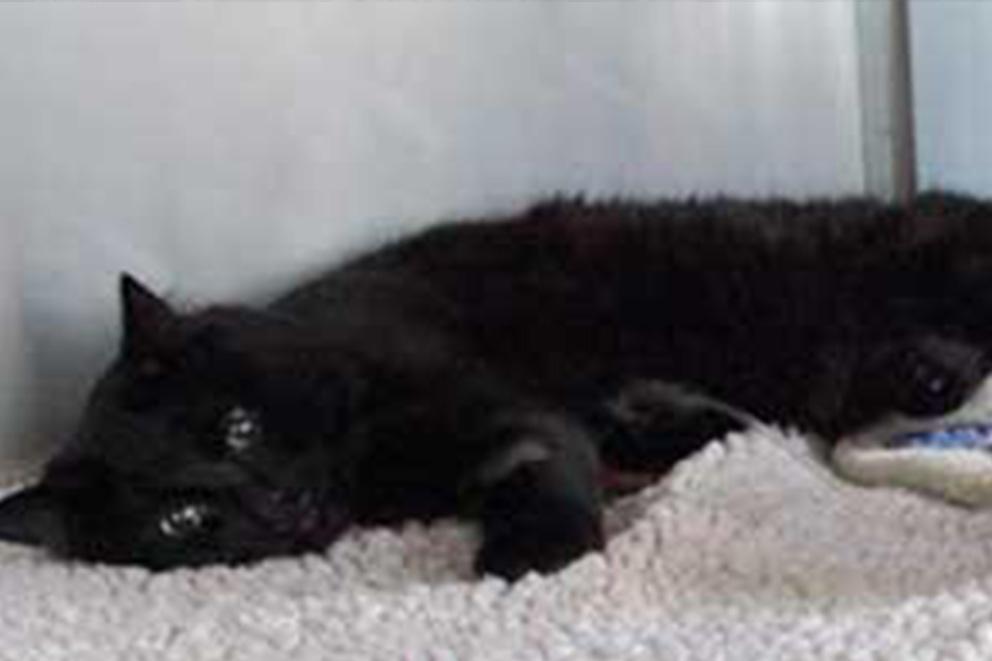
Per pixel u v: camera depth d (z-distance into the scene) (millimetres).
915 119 1217
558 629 861
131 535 982
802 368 1107
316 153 1135
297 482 996
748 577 904
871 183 1231
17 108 1061
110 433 995
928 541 926
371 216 1155
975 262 1102
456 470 1012
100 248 1089
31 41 1059
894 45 1222
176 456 982
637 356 1114
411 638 868
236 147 1113
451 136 1167
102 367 1092
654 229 1137
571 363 1104
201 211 1110
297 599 920
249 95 1113
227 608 919
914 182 1223
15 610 928
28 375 1077
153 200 1099
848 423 1089
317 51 1127
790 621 841
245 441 991
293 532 990
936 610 830
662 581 910
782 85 1221
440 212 1172
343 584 947
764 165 1225
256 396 1000
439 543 984
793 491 982
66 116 1072
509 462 994
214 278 1117
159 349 1010
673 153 1210
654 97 1202
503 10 1166
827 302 1110
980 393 1072
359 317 1071
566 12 1179
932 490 980
